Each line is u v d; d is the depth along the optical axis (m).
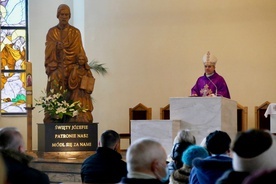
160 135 10.59
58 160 12.20
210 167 4.49
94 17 16.55
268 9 16.16
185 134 6.23
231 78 16.14
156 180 3.84
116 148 6.50
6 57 17.39
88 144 12.92
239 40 16.17
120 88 16.36
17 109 17.23
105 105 16.38
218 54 16.22
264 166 3.22
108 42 16.47
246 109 15.21
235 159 3.32
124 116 16.31
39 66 17.27
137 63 16.39
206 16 16.30
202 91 12.29
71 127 12.84
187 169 5.64
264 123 15.18
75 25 16.95
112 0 16.52
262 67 16.09
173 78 16.28
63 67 13.16
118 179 6.26
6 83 17.31
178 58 16.31
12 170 4.36
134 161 3.87
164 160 3.90
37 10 17.38
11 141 4.77
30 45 17.31
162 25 16.39
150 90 16.33
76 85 13.16
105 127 16.33
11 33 17.47
